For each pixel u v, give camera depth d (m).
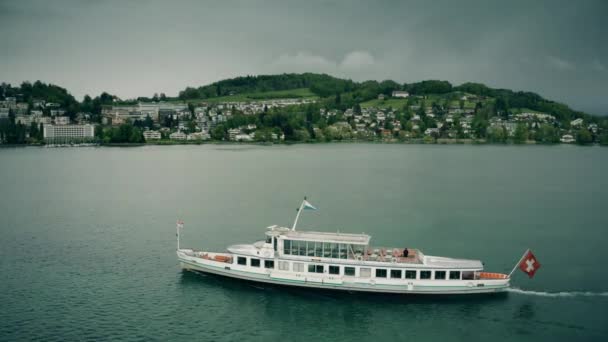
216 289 87.00
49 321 76.06
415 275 81.38
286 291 85.81
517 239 123.81
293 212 156.00
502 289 83.06
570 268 101.06
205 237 124.00
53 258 105.50
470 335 72.62
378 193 195.38
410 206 167.12
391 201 176.75
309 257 84.00
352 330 73.62
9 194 190.62
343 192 197.75
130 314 78.38
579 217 150.75
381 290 82.44
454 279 81.88
